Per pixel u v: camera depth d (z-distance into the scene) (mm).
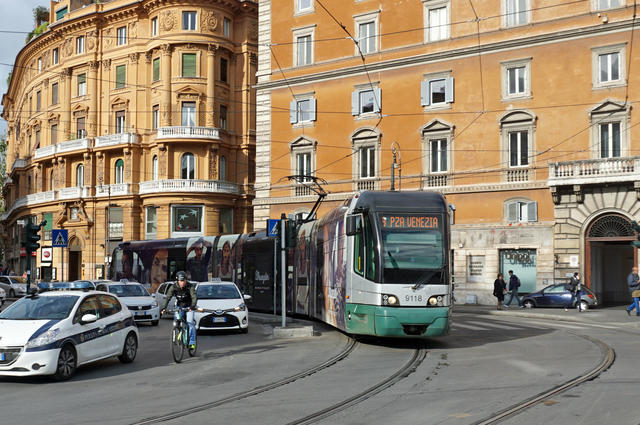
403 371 12281
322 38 39844
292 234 19703
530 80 33531
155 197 52500
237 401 9867
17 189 70562
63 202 57469
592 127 31938
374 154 37812
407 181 36531
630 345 15625
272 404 9562
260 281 28469
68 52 59000
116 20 56375
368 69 38031
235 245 30938
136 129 54656
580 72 32312
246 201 54750
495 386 10438
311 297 22562
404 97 36969
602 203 31266
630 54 31125
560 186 32094
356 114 38344
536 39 33219
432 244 15617
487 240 34250
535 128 33312
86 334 12906
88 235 56094
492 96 34469
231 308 20453
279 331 18953
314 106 39812
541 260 32781
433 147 36250
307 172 40344
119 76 56312
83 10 58156
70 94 59125
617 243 33094
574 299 29781
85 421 8711
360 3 38500
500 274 30844
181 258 34969
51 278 58500
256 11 55688
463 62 35312
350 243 17000
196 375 12539
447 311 15344
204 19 53188
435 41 36000
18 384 11945
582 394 9547
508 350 15148
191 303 15078
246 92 55125
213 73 53312
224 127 54812
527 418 8180
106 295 14391
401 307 15141
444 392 10078
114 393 10844
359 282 16188
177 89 52750
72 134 58438
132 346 14703
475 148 34812
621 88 31281
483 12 34812
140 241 38094
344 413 8828
